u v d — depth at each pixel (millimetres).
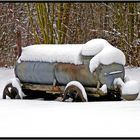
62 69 17547
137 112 12414
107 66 16453
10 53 33938
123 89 16203
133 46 29844
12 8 33938
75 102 16141
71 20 30938
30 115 12328
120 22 29938
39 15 27891
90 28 30984
